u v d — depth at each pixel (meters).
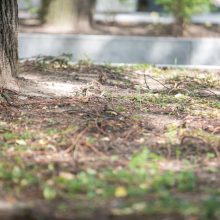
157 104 11.56
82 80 13.48
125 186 7.68
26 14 27.38
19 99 11.52
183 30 24.22
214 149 9.09
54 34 20.80
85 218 6.76
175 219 6.69
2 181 7.82
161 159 8.62
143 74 14.47
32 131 9.73
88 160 8.63
